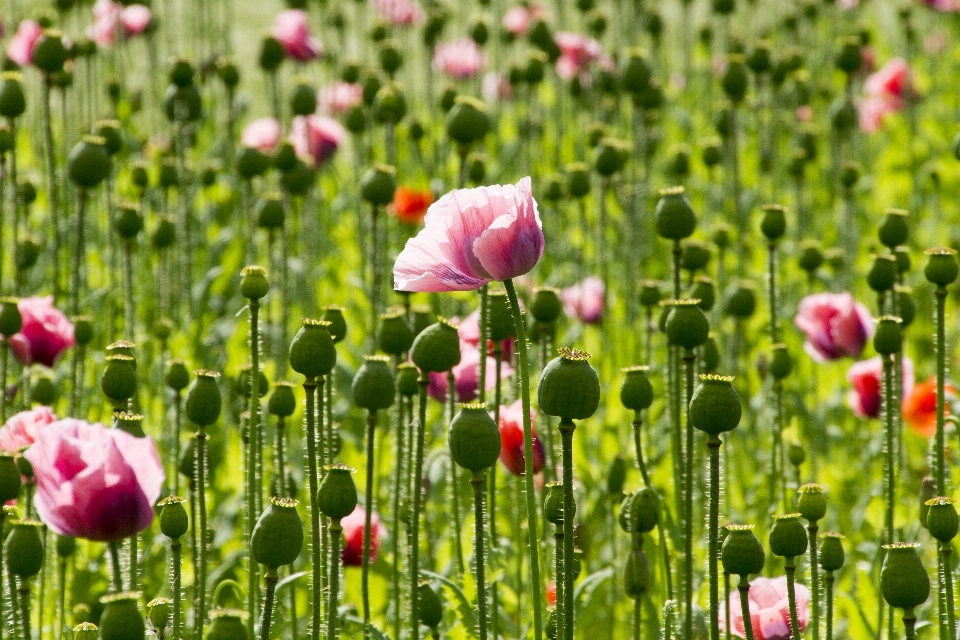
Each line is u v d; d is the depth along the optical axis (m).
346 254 10.44
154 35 12.67
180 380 5.32
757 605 4.59
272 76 10.48
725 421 3.63
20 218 10.15
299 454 6.91
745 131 14.21
